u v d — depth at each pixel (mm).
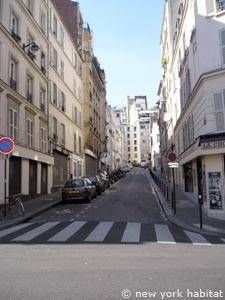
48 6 33594
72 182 25562
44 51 32375
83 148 50938
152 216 18625
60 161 37438
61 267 8039
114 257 9172
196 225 15703
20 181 25219
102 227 14602
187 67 26891
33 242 11562
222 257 9227
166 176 55312
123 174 68375
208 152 19641
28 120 27531
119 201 25812
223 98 19781
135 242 11492
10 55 24016
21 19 26438
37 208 21250
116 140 111500
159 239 12141
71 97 43250
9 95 23359
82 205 23781
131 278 7062
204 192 20469
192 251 10102
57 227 14875
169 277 7133
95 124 62969
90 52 56812
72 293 6133
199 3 21438
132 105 163250
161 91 62906
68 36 42156
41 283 6754
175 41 34062
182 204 23422
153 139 114875
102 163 71188
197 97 22500
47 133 32312
